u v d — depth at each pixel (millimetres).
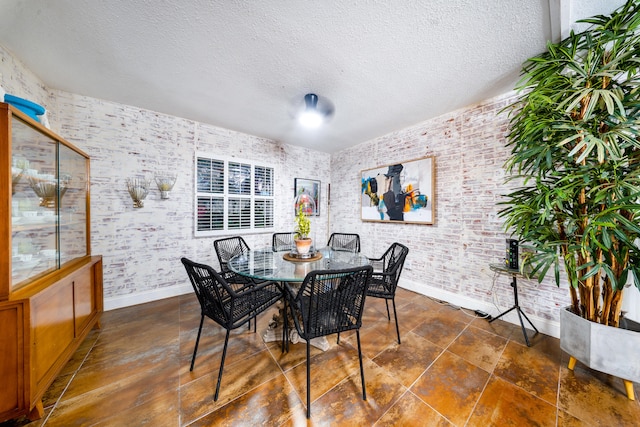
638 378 1261
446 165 2719
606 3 1281
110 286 2473
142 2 1254
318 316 1357
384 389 1390
